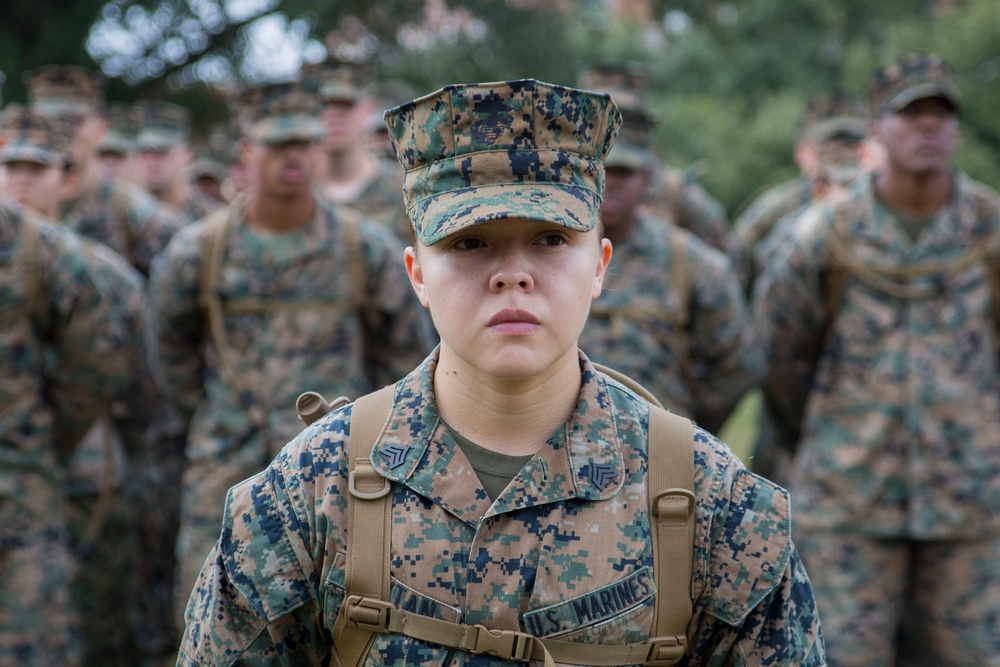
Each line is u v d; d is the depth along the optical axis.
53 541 4.47
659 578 1.77
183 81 15.51
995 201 4.54
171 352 4.81
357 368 4.73
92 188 6.46
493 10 16.66
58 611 4.43
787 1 18.12
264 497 1.84
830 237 4.58
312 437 1.86
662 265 4.84
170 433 5.82
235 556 1.82
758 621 1.81
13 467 4.36
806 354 4.81
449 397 1.83
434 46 16.58
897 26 16.59
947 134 4.44
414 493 1.78
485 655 1.72
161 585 5.85
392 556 1.76
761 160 16.95
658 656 1.76
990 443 4.44
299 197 4.65
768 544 1.79
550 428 1.83
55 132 5.38
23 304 4.39
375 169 6.67
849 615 4.46
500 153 1.75
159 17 14.69
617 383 1.93
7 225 4.38
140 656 5.61
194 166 9.88
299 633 1.86
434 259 1.76
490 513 1.75
